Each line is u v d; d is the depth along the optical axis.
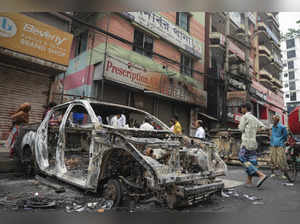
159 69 12.05
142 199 2.97
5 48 6.54
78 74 11.33
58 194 3.44
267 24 28.19
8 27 6.62
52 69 7.85
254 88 20.56
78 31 12.19
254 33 24.02
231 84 17.09
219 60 18.02
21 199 3.10
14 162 5.09
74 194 3.46
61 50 7.87
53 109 4.66
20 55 6.85
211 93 16.45
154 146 2.95
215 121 16.16
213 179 3.51
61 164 3.75
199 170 3.20
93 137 3.20
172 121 7.62
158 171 2.48
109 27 10.42
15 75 7.58
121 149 2.96
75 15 11.84
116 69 9.81
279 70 30.19
